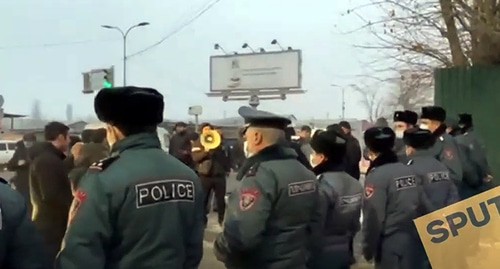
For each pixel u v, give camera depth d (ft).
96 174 10.64
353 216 16.65
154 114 11.10
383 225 18.07
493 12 40.91
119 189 10.45
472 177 28.58
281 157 14.37
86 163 21.77
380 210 17.89
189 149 42.60
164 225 10.73
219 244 14.51
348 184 16.57
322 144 16.70
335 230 16.22
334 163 16.72
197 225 11.53
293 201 14.15
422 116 26.00
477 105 40.27
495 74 39.63
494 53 41.34
